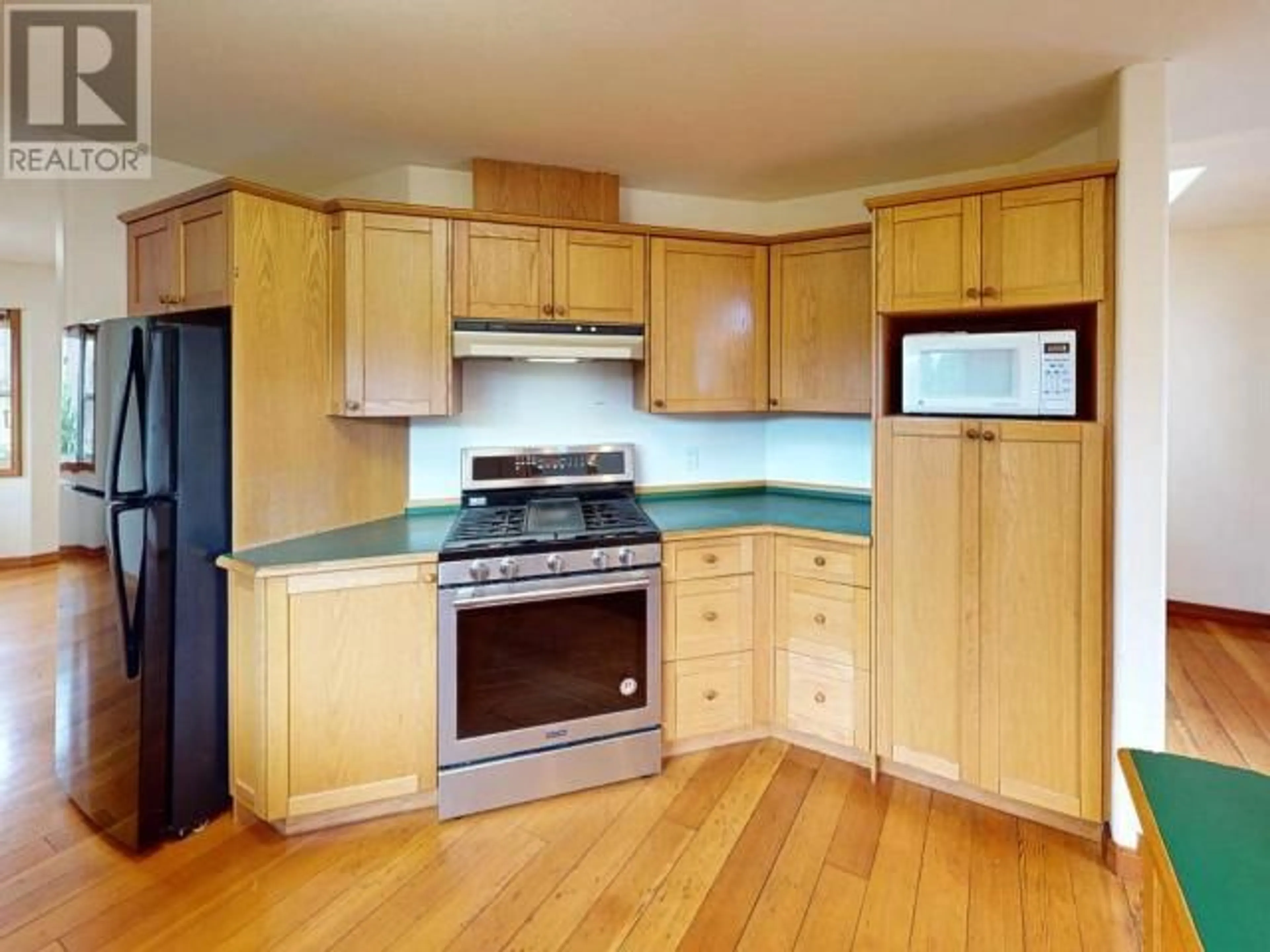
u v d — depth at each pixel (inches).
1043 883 83.0
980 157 116.4
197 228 96.1
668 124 102.7
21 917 77.2
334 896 80.7
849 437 136.8
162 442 89.4
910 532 100.7
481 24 75.8
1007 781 94.2
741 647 114.1
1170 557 183.9
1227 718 127.8
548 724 100.5
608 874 84.7
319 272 102.8
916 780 104.9
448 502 124.6
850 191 133.9
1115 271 86.3
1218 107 97.0
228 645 94.4
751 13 73.5
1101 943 73.8
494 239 109.8
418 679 94.6
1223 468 176.6
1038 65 84.7
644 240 119.8
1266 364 170.9
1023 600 92.2
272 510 97.9
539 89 91.4
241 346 93.1
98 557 93.0
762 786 104.3
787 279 126.6
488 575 95.7
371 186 124.2
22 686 138.5
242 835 91.7
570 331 114.7
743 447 145.6
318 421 104.2
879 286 101.6
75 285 115.0
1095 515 87.1
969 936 74.9
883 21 74.8
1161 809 39.3
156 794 89.2
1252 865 34.4
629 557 104.0
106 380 93.2
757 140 108.9
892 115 99.3
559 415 131.5
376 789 93.4
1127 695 85.6
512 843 90.9
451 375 108.0
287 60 83.8
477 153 114.1
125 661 88.7
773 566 115.0
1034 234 90.1
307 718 89.7
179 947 73.0
